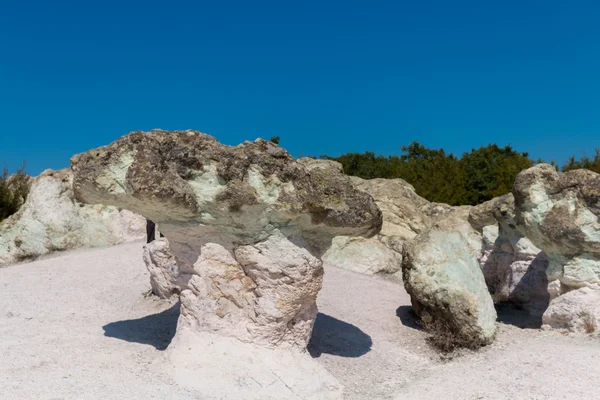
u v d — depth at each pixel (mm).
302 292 6293
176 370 6078
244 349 6258
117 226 16359
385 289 12609
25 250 15242
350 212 6230
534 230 9281
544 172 9047
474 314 8414
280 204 5934
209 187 5926
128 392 5492
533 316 10703
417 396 6402
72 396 5254
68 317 8617
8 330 7672
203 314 6414
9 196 20391
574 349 7828
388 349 8289
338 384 6492
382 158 36938
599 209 8672
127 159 5668
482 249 12727
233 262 6383
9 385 5445
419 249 9344
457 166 29891
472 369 7398
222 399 5645
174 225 6305
